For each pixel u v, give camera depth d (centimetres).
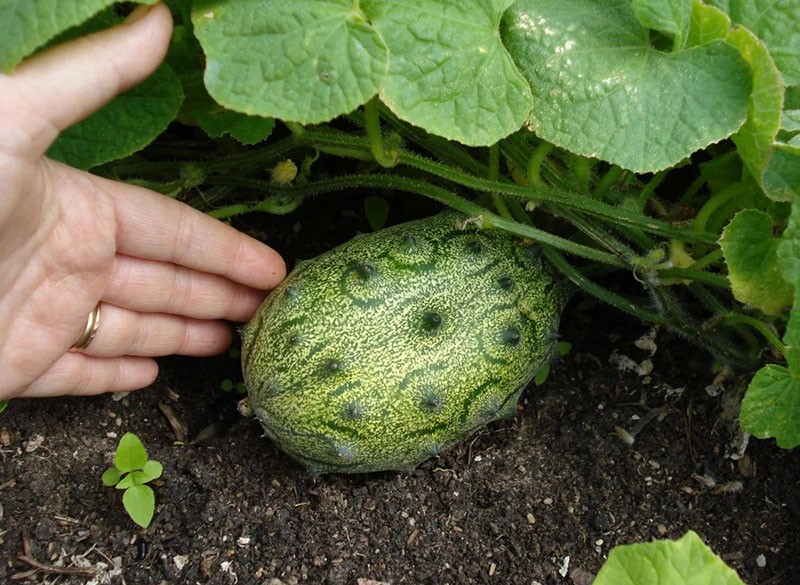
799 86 43
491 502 48
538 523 48
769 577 47
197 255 45
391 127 48
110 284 45
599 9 41
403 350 43
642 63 40
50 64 35
